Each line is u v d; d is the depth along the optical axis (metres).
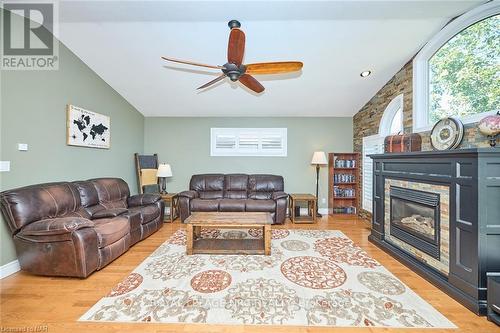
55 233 2.15
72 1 2.26
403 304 1.88
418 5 2.32
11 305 1.83
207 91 4.18
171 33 2.79
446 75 2.85
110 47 3.07
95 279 2.24
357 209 4.83
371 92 4.19
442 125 2.52
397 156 2.76
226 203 4.23
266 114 5.11
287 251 2.97
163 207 4.01
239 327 1.62
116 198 3.65
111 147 4.08
